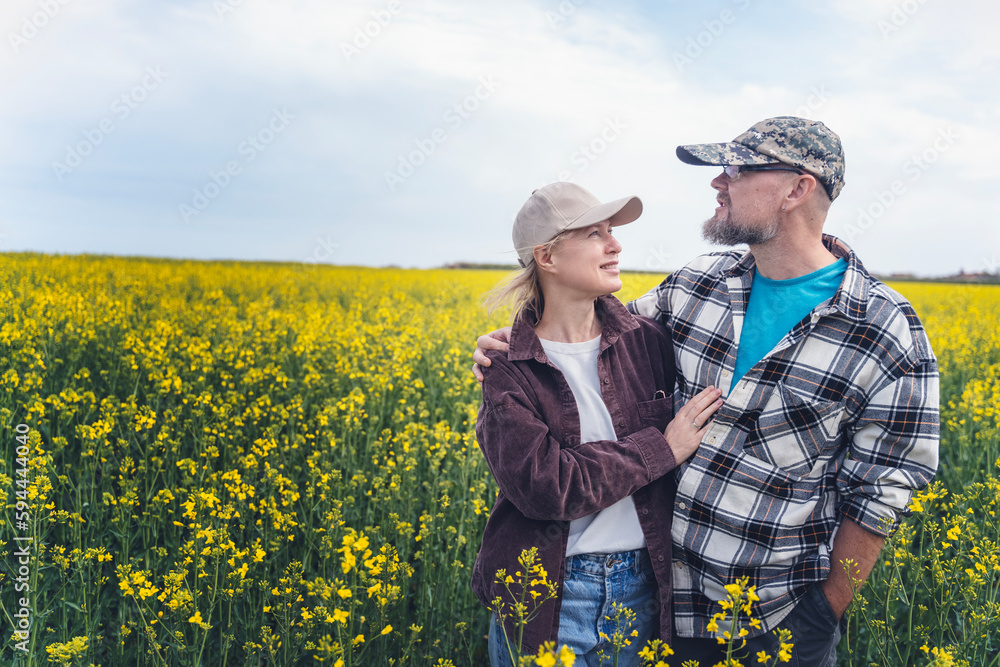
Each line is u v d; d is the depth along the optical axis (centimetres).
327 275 1884
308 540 311
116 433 426
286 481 333
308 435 425
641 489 209
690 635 215
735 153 200
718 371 214
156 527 316
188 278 1502
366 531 309
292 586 246
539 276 217
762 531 204
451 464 383
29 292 903
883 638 234
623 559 205
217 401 481
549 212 197
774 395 202
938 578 246
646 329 228
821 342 201
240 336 705
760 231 204
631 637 208
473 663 285
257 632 267
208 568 284
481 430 212
